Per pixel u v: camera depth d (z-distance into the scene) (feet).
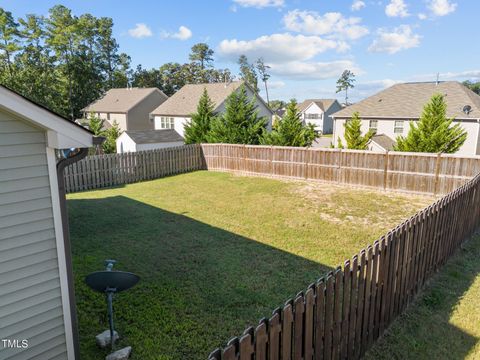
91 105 131.34
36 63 129.80
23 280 10.61
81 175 42.06
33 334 10.96
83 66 143.95
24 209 10.44
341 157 42.98
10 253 10.28
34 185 10.59
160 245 23.45
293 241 24.38
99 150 74.13
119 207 33.53
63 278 11.44
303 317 9.77
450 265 20.15
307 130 60.75
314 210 32.55
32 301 10.85
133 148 70.85
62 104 136.46
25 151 10.29
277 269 19.84
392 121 81.82
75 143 10.91
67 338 11.70
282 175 48.19
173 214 31.07
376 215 31.07
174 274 19.15
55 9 139.74
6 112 9.81
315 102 170.81
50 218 11.02
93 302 16.29
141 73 191.21
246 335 7.73
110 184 45.24
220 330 14.25
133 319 14.93
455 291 17.25
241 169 52.31
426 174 37.73
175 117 95.91
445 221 19.11
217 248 22.97
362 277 12.16
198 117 66.74
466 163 35.40
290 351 9.36
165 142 75.05
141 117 117.39
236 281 18.38
